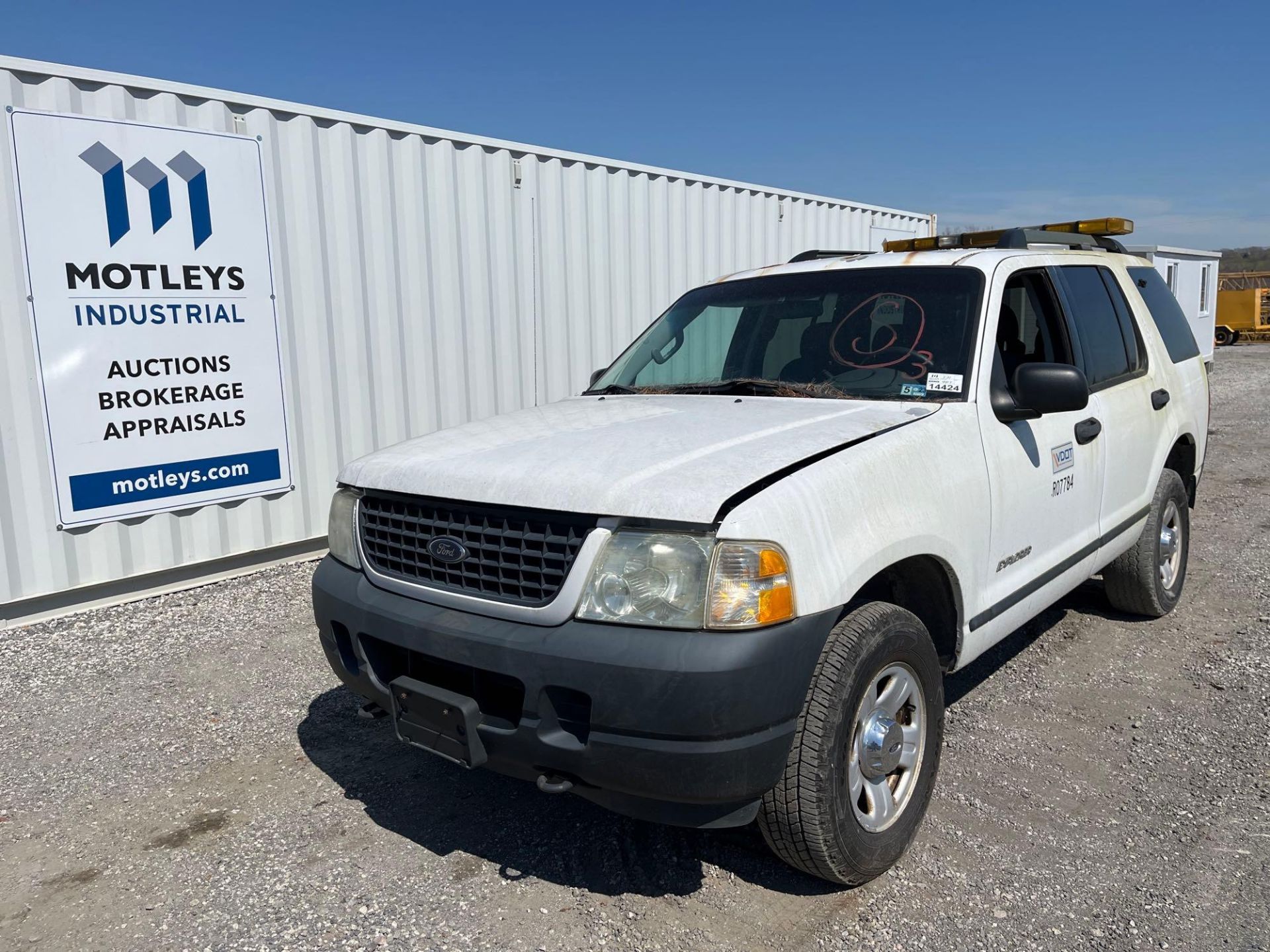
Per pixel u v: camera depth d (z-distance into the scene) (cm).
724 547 242
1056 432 382
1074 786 347
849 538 266
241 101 612
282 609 578
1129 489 461
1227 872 291
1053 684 443
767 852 310
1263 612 538
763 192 1045
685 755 238
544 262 820
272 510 657
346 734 406
